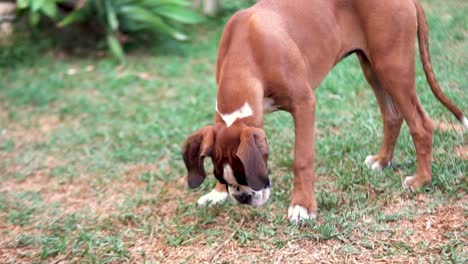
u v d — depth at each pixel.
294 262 3.07
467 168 3.36
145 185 3.64
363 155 3.55
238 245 3.17
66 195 3.63
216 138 3.10
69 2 5.74
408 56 3.26
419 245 3.06
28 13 5.82
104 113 4.33
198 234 3.26
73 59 5.43
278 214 3.28
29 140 4.12
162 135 4.00
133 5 5.48
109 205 3.53
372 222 3.19
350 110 3.92
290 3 3.25
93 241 3.28
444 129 3.61
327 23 3.26
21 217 3.47
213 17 6.26
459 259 2.98
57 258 3.23
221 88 3.18
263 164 3.01
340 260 3.05
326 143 3.66
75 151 3.97
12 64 5.30
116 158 3.86
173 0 5.49
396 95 3.28
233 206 3.38
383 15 3.24
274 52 3.16
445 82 3.95
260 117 3.14
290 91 3.18
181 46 5.53
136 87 4.62
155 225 3.35
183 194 3.53
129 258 3.19
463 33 4.55
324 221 3.21
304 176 3.22
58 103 4.49
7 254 3.27
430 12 5.20
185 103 4.30
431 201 3.23
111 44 5.23
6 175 3.82
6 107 4.46
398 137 3.58
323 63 3.28
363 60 3.38
